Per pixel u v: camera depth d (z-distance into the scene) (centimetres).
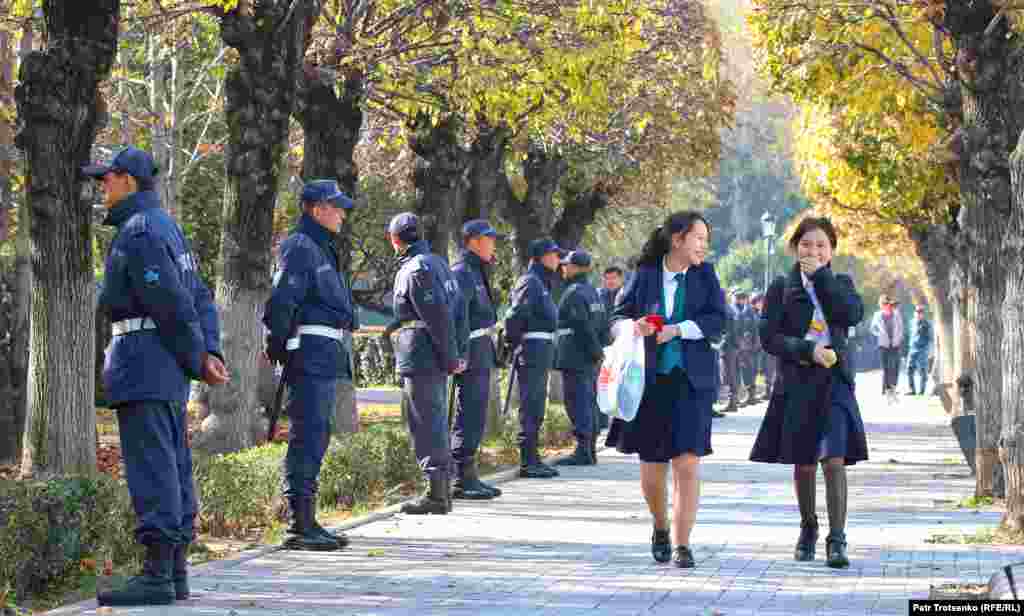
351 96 1736
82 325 1211
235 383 1555
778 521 1265
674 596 870
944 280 3969
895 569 974
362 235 3444
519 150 2283
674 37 2380
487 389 1451
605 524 1235
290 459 1063
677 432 979
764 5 1781
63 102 1186
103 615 793
